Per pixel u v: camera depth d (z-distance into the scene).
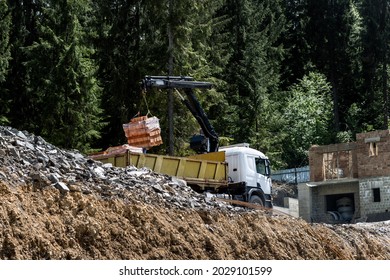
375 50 83.25
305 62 92.75
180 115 53.22
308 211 60.34
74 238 17.28
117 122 55.59
